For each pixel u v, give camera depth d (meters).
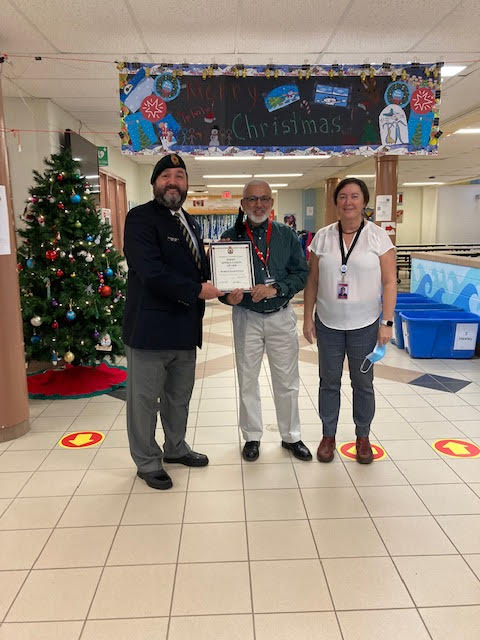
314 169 10.98
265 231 2.77
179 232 2.55
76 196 4.14
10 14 3.36
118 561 2.10
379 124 3.54
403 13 3.45
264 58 4.37
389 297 2.75
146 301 2.50
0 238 3.20
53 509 2.50
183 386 2.79
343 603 1.85
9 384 3.31
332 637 1.70
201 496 2.60
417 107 3.54
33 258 4.18
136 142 3.45
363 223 2.75
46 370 4.77
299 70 3.47
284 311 2.84
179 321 2.56
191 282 2.48
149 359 2.57
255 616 1.80
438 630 1.73
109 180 8.51
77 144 5.91
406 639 1.69
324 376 2.92
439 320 5.12
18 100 5.37
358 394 2.90
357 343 2.79
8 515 2.45
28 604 1.87
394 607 1.83
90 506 2.52
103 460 3.03
